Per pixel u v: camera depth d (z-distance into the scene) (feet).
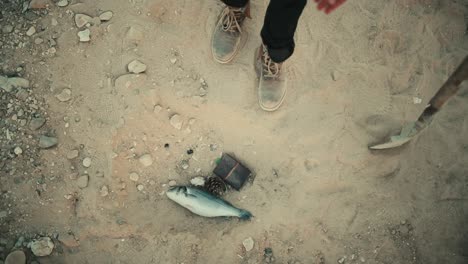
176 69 7.95
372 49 8.20
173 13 8.25
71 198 7.30
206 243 7.14
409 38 8.28
